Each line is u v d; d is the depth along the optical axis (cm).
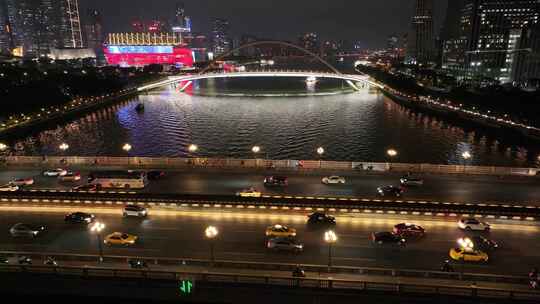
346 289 3675
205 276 3822
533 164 10412
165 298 3838
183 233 4959
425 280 3897
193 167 7512
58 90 19650
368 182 6775
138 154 11731
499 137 13025
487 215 5159
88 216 5266
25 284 3966
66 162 7900
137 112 19312
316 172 7225
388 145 12494
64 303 3962
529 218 5103
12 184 6638
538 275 3888
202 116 18175
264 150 12125
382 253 4453
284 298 3703
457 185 6606
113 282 3866
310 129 14950
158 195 5684
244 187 6581
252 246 4628
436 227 5072
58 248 4622
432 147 12231
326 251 4512
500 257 4353
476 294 3550
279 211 5462
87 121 16888
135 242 4725
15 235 4853
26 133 14100
